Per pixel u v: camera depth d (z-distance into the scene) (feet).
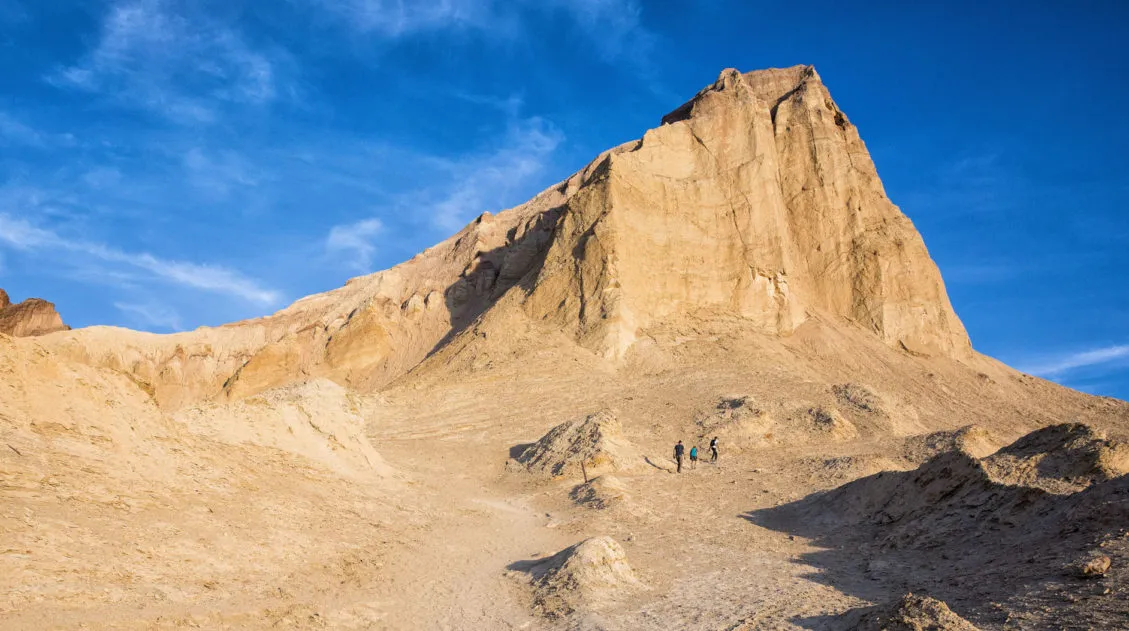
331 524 68.69
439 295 271.28
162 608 42.86
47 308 297.94
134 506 54.49
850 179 274.57
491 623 50.19
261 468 75.92
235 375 253.85
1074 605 40.16
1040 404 214.07
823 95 296.51
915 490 76.59
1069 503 57.77
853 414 154.20
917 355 245.65
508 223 306.76
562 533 79.56
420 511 83.87
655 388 178.60
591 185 243.40
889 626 39.52
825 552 69.26
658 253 233.35
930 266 264.11
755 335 222.28
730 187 252.21
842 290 258.98
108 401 63.87
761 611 49.62
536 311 223.51
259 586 50.65
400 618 50.29
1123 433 180.75
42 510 48.29
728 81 287.48
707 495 100.37
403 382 205.05
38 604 38.86
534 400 171.12
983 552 57.47
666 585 59.06
